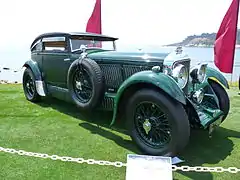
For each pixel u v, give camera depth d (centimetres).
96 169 247
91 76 328
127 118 292
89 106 338
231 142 319
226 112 348
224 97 346
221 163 266
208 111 300
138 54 323
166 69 284
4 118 396
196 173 245
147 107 276
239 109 457
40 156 261
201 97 309
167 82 254
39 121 386
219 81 348
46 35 428
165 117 259
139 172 201
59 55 406
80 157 273
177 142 254
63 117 405
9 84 711
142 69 313
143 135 286
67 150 289
